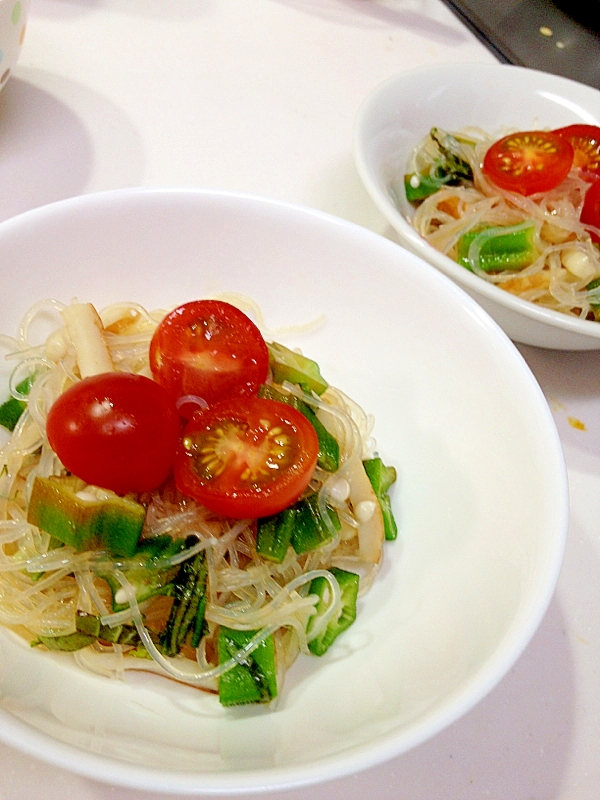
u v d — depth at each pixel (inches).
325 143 10.6
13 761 5.2
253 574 6.0
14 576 5.8
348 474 6.4
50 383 6.4
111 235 6.8
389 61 12.6
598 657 6.5
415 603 6.0
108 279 7.0
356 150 8.8
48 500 5.5
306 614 5.8
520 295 9.0
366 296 7.2
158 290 7.3
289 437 5.8
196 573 5.7
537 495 5.6
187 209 7.0
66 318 6.4
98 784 5.3
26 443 6.2
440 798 5.6
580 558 7.1
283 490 5.6
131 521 5.5
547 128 11.2
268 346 6.9
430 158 10.2
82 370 6.2
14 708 4.6
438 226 9.8
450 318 6.7
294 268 7.3
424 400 6.9
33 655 5.4
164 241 7.1
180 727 5.2
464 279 7.7
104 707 5.2
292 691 5.6
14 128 9.5
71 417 5.4
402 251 6.9
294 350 7.4
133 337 6.8
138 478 5.5
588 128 10.3
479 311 6.5
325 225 7.0
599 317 9.1
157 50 11.4
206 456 5.7
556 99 11.1
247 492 5.5
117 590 5.5
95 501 5.4
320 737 5.0
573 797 5.8
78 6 11.8
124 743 4.8
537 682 6.3
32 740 4.2
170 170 9.6
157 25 11.9
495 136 11.1
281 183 9.8
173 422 5.7
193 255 7.2
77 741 4.5
